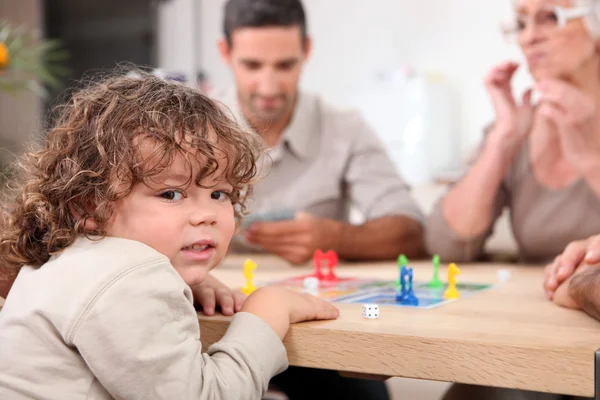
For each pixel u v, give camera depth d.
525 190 1.48
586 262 0.87
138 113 0.76
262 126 1.67
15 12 3.78
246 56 1.66
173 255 0.75
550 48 1.43
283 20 1.64
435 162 3.38
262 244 1.41
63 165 0.77
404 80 3.48
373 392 1.45
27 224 0.79
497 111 1.48
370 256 1.46
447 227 1.47
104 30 3.81
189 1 3.94
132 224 0.74
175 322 0.68
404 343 0.68
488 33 3.40
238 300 0.86
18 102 3.34
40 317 0.69
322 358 0.73
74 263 0.71
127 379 0.65
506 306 0.86
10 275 0.85
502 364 0.64
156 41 3.96
